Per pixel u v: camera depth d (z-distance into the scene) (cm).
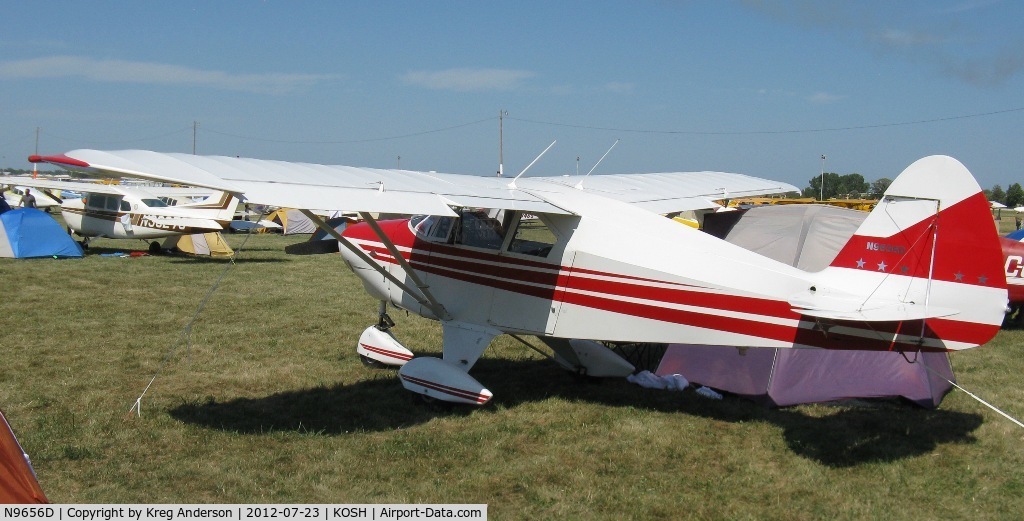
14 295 1219
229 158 593
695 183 956
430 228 736
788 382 679
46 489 474
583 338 655
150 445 557
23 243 1742
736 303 598
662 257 625
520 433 601
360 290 1366
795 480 511
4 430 402
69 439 562
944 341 552
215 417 625
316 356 854
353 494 475
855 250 579
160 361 813
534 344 945
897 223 564
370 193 563
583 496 480
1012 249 1048
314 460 533
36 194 3341
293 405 665
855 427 624
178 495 470
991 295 541
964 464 542
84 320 1030
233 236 2650
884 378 679
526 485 496
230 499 465
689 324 616
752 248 972
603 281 643
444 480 504
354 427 611
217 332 973
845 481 512
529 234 674
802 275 588
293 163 627
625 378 769
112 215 1897
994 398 714
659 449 568
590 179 898
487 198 620
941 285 550
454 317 718
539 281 668
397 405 670
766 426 625
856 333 562
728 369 720
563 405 678
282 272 1619
